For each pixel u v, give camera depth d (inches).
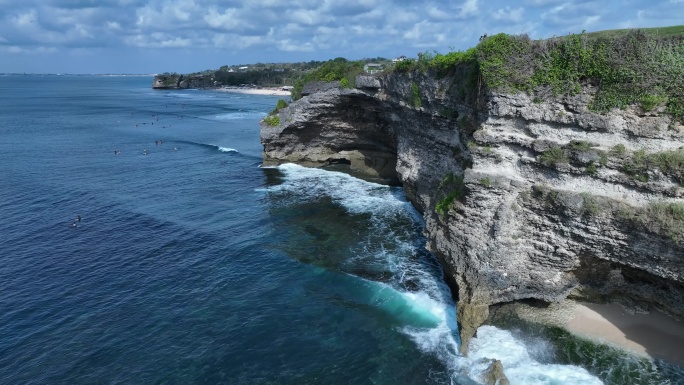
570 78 812.6
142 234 1374.3
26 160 2277.3
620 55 770.2
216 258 1224.8
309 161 2146.9
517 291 897.5
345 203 1617.9
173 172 2089.1
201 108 5103.3
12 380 784.9
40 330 916.0
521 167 876.6
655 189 738.8
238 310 990.4
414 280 1077.8
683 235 693.3
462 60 1078.4
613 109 781.3
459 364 808.3
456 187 1008.9
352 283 1082.7
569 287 882.8
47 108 4968.0
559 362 790.5
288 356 846.5
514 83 858.1
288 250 1264.8
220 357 845.2
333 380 788.0
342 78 1812.3
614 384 736.3
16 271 1140.5
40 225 1430.9
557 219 831.7
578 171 804.6
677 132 737.0
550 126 843.4
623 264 797.2
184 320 954.1
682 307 784.9
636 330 823.1
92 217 1504.7
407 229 1371.8
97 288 1072.8
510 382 755.4
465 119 1031.0
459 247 936.9
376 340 884.6
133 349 865.5
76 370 810.8
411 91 1357.0
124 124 3710.6
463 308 876.0
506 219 873.5
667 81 739.4
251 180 1943.9
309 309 991.0
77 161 2285.9
